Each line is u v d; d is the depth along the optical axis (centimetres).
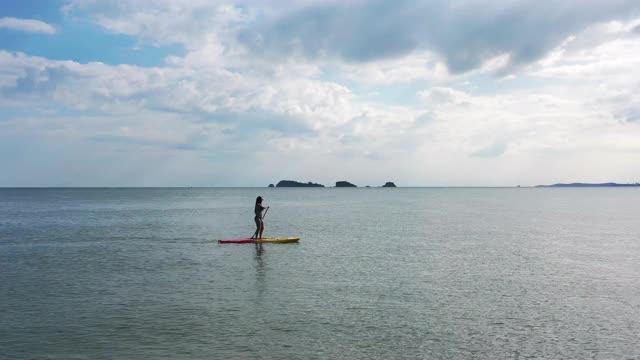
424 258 2889
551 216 7019
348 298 1858
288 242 3697
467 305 1767
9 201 13462
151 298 1847
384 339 1387
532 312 1678
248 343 1345
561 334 1447
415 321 1562
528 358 1259
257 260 2794
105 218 6556
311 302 1791
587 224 5534
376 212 8088
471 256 2978
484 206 10638
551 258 2914
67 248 3350
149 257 2912
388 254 3052
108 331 1445
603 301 1839
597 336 1431
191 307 1712
